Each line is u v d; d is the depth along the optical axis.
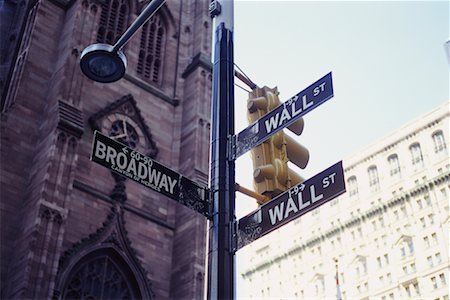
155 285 32.16
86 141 33.06
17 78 34.44
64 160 30.17
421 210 110.50
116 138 34.75
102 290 30.03
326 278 121.12
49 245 27.56
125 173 11.16
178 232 34.28
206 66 40.72
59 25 36.72
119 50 14.79
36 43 35.22
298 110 11.33
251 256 141.75
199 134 37.38
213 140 11.27
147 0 42.06
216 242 10.27
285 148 11.32
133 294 31.22
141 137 36.28
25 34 37.34
